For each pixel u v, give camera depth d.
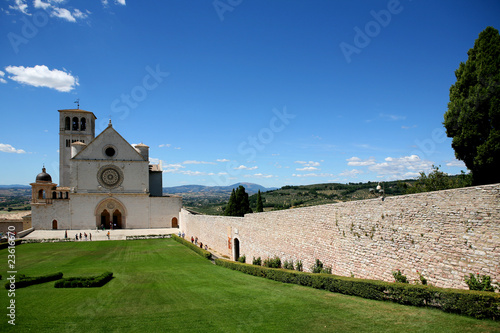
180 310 18.83
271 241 33.84
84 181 77.06
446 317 14.56
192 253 48.31
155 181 90.25
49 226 74.50
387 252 20.12
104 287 25.14
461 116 23.53
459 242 16.23
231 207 70.62
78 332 15.50
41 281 26.56
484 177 23.39
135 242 61.66
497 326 13.04
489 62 22.03
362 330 14.22
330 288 21.72
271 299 20.62
